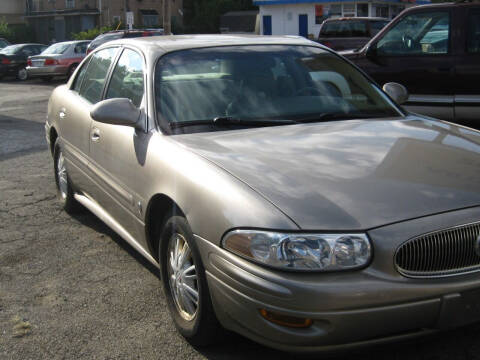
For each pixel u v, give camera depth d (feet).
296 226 8.38
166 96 12.48
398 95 15.14
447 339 10.41
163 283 11.38
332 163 9.95
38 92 65.21
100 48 17.25
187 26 216.95
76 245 15.88
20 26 195.93
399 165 9.93
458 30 24.21
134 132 12.46
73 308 12.20
